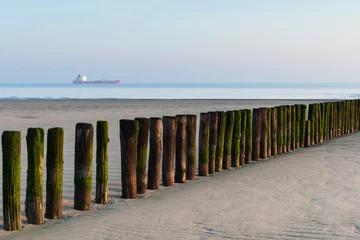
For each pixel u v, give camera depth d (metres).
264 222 4.80
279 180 6.85
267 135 9.02
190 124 7.03
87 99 42.47
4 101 36.69
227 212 5.17
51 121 18.09
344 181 6.72
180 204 5.54
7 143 4.66
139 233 4.48
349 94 59.28
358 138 11.85
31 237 4.45
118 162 8.54
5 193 4.69
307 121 10.62
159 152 6.45
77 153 5.39
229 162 8.00
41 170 4.93
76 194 5.41
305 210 5.24
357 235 4.41
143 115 21.70
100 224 4.79
